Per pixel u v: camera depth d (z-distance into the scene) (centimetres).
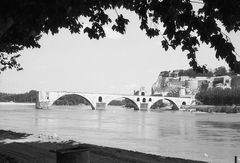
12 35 1277
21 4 563
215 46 592
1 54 2216
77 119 8338
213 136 4762
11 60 2267
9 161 1380
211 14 624
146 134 4847
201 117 11138
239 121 8756
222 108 16812
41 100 16562
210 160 2689
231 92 18638
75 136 4197
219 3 566
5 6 648
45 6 536
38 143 2125
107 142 3666
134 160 1691
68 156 741
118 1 725
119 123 7206
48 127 5541
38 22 569
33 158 1541
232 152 3192
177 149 3312
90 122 7294
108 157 1725
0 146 1948
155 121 8350
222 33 604
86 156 765
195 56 762
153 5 680
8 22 762
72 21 1137
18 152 1717
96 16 1019
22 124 6053
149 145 3538
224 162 2612
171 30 689
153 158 1872
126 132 5072
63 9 564
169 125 6925
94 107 18188
